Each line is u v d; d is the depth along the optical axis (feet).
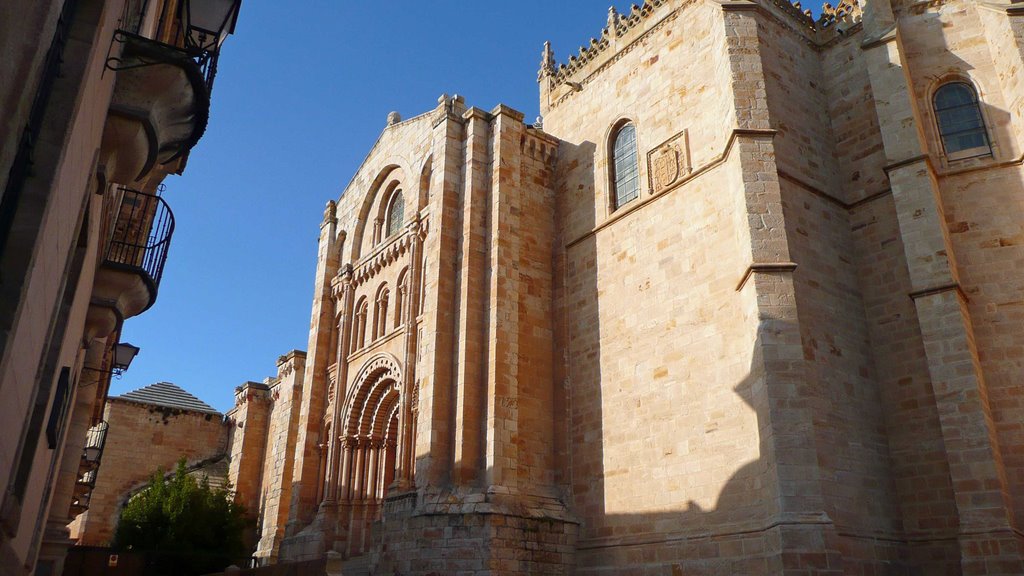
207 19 39.19
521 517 81.97
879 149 81.82
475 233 97.76
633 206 92.63
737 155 77.15
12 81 19.47
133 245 55.42
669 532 76.33
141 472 179.42
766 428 66.23
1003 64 76.54
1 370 20.90
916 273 71.05
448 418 90.27
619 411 86.63
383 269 122.62
